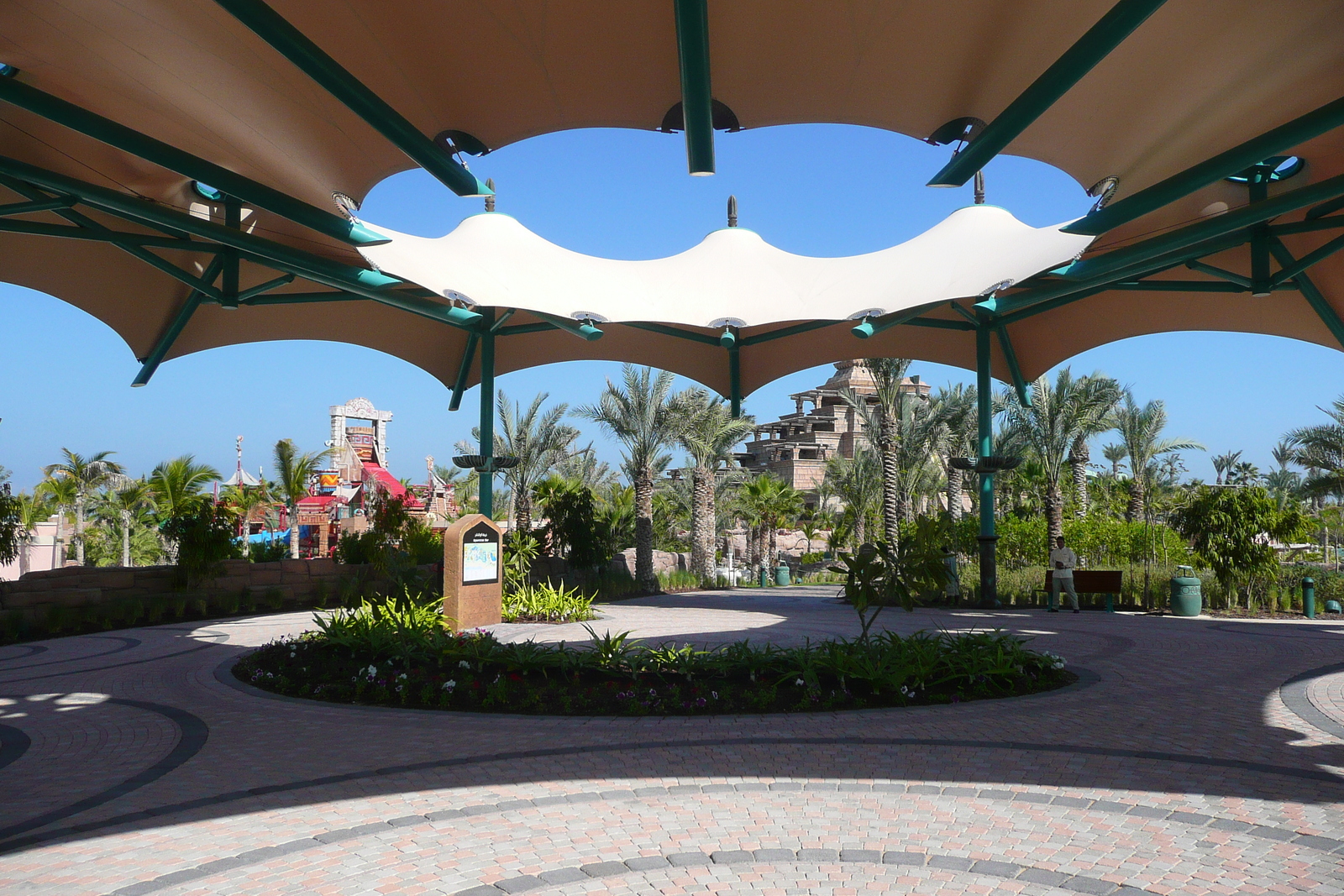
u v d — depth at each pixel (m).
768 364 25.53
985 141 7.55
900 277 19.02
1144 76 7.20
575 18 6.81
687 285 20.19
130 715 8.60
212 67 7.30
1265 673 10.59
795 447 83.19
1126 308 20.83
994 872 4.45
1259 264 13.21
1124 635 14.76
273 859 4.71
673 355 25.48
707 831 5.09
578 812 5.47
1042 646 13.27
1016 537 30.23
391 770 6.48
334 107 7.68
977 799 5.66
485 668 9.88
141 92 7.93
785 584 37.06
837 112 8.19
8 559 17.08
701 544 36.00
